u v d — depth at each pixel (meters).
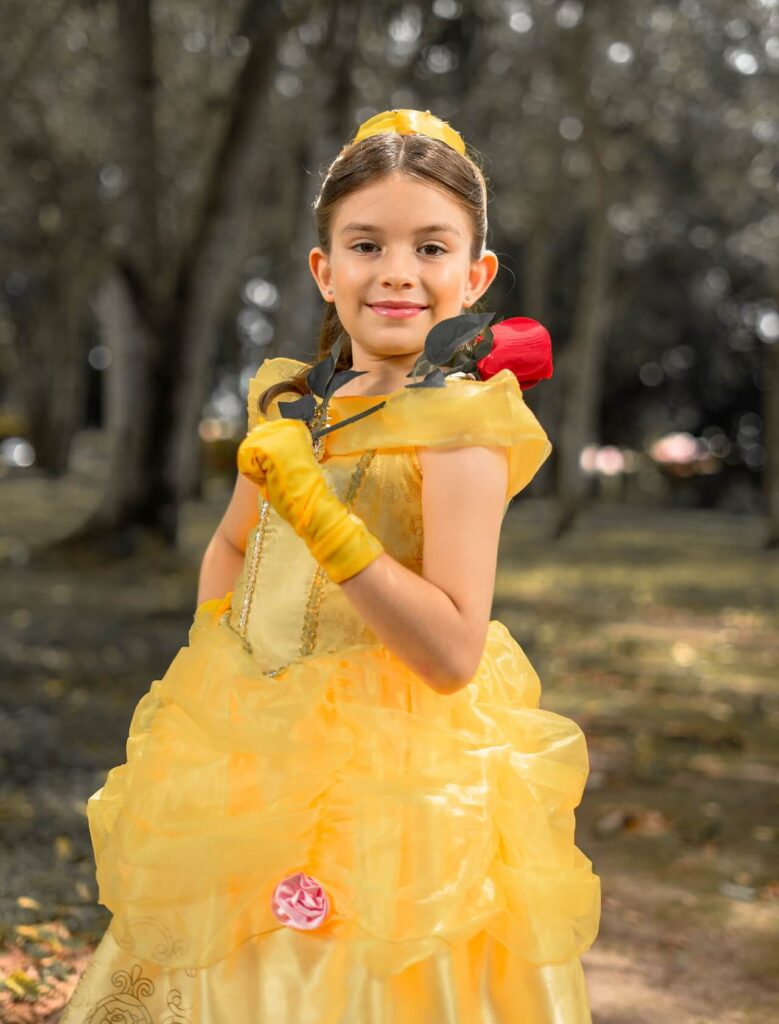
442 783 1.69
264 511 1.91
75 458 44.62
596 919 1.82
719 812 5.25
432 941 1.62
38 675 7.47
